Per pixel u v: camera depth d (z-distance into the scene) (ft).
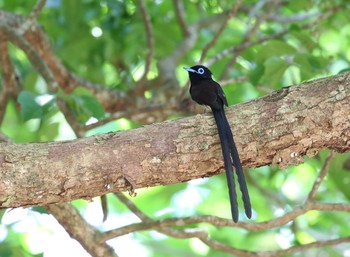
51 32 50.44
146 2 49.65
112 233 32.89
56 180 24.09
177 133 24.77
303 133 24.38
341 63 50.60
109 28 48.11
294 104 24.63
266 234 49.11
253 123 24.64
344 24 47.16
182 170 24.71
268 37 42.34
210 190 52.95
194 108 42.55
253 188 49.42
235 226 32.99
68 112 36.42
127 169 24.41
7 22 42.63
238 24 54.39
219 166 24.82
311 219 48.11
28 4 49.80
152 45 44.27
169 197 51.16
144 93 47.88
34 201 24.27
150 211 52.03
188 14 53.88
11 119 53.16
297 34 39.37
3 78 43.68
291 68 44.57
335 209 33.06
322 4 43.27
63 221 32.32
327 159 32.89
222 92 31.17
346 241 34.04
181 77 54.95
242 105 25.21
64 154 24.31
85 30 48.62
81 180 24.21
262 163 25.00
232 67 45.88
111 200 53.01
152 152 24.50
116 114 39.65
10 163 23.99
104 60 49.44
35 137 47.09
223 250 33.86
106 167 24.31
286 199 47.91
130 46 48.85
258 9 47.83
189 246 54.03
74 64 49.49
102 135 24.85
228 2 49.78
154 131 24.85
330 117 24.25
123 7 48.21
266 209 49.29
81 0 47.44
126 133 24.89
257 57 37.88
